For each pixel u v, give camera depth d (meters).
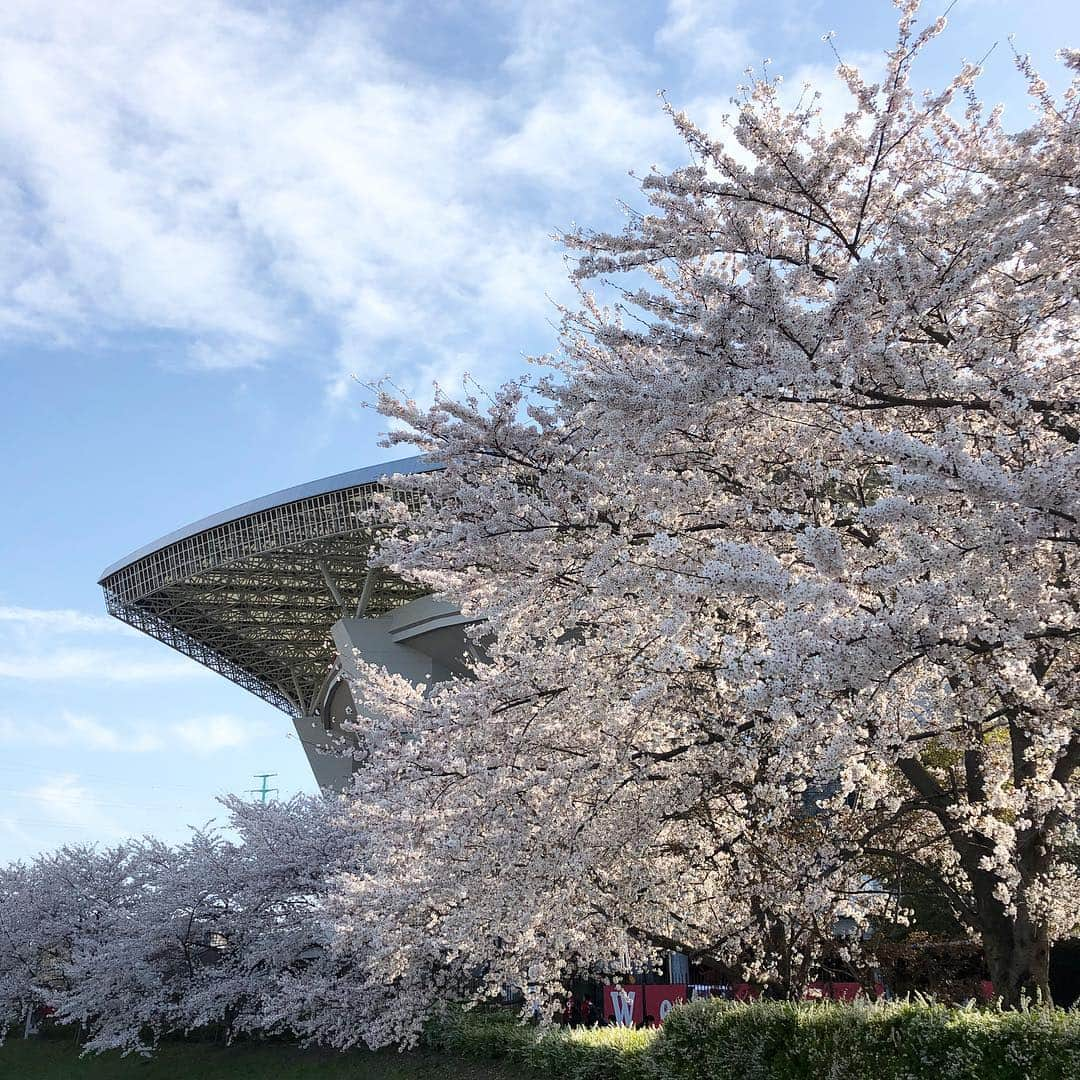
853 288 7.41
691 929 12.77
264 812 28.91
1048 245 8.48
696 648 9.70
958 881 12.15
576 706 10.22
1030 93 9.11
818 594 6.49
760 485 10.20
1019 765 10.27
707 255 10.47
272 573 57.19
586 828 10.11
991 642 7.20
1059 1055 7.16
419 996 21.28
